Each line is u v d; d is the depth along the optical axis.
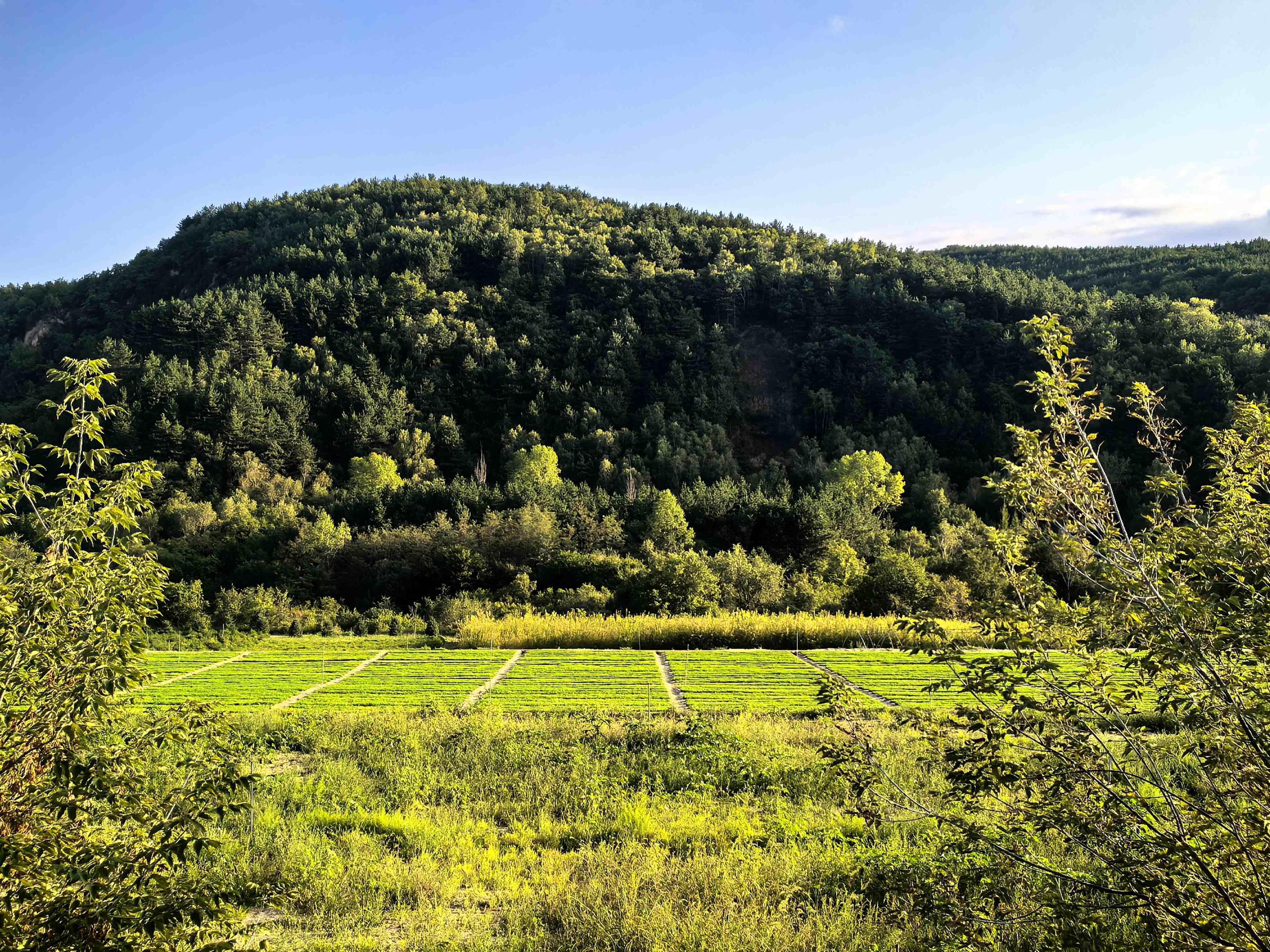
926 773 11.33
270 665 30.22
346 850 10.24
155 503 67.62
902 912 6.98
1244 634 4.66
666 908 7.97
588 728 16.78
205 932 5.49
